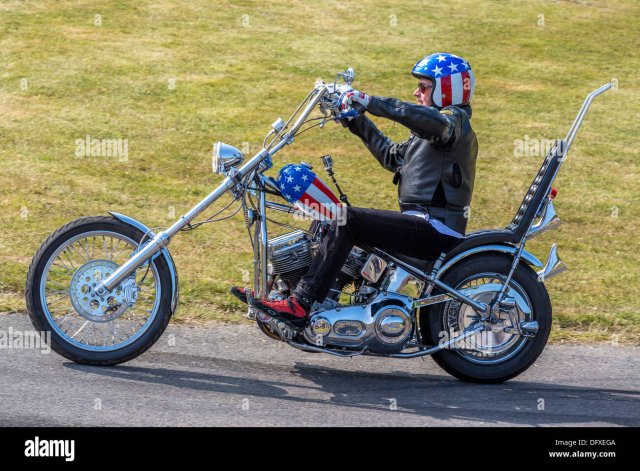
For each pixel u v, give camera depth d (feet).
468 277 13.88
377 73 34.35
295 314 13.14
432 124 12.92
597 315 16.84
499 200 23.76
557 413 13.05
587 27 43.52
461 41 39.68
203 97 30.22
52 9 38.86
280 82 32.45
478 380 14.03
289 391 13.23
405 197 13.91
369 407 12.87
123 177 23.13
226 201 22.31
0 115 26.96
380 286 13.79
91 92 29.66
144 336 13.51
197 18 39.73
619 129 30.53
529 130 29.73
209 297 16.47
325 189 13.17
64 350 13.32
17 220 19.70
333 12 42.70
